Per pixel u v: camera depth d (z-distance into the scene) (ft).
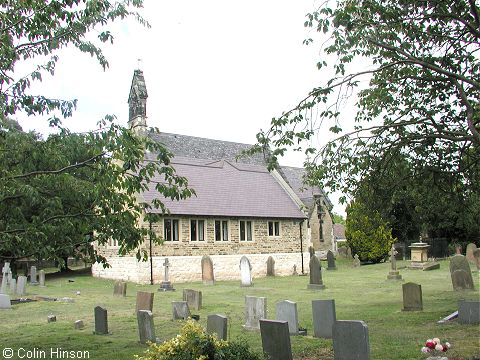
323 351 33.78
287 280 104.37
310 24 38.34
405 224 137.39
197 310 58.59
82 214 31.42
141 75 150.51
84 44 31.24
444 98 42.70
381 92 44.32
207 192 118.52
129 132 29.40
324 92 37.58
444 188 45.98
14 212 29.89
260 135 39.27
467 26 36.40
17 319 56.95
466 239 134.00
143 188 31.22
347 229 143.43
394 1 38.32
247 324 44.62
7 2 29.04
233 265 114.62
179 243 106.52
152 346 26.08
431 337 36.45
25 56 30.83
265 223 122.93
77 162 32.19
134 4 32.22
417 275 96.78
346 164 45.37
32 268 103.81
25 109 30.86
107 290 90.58
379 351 32.63
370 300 64.03
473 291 65.62
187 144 165.37
